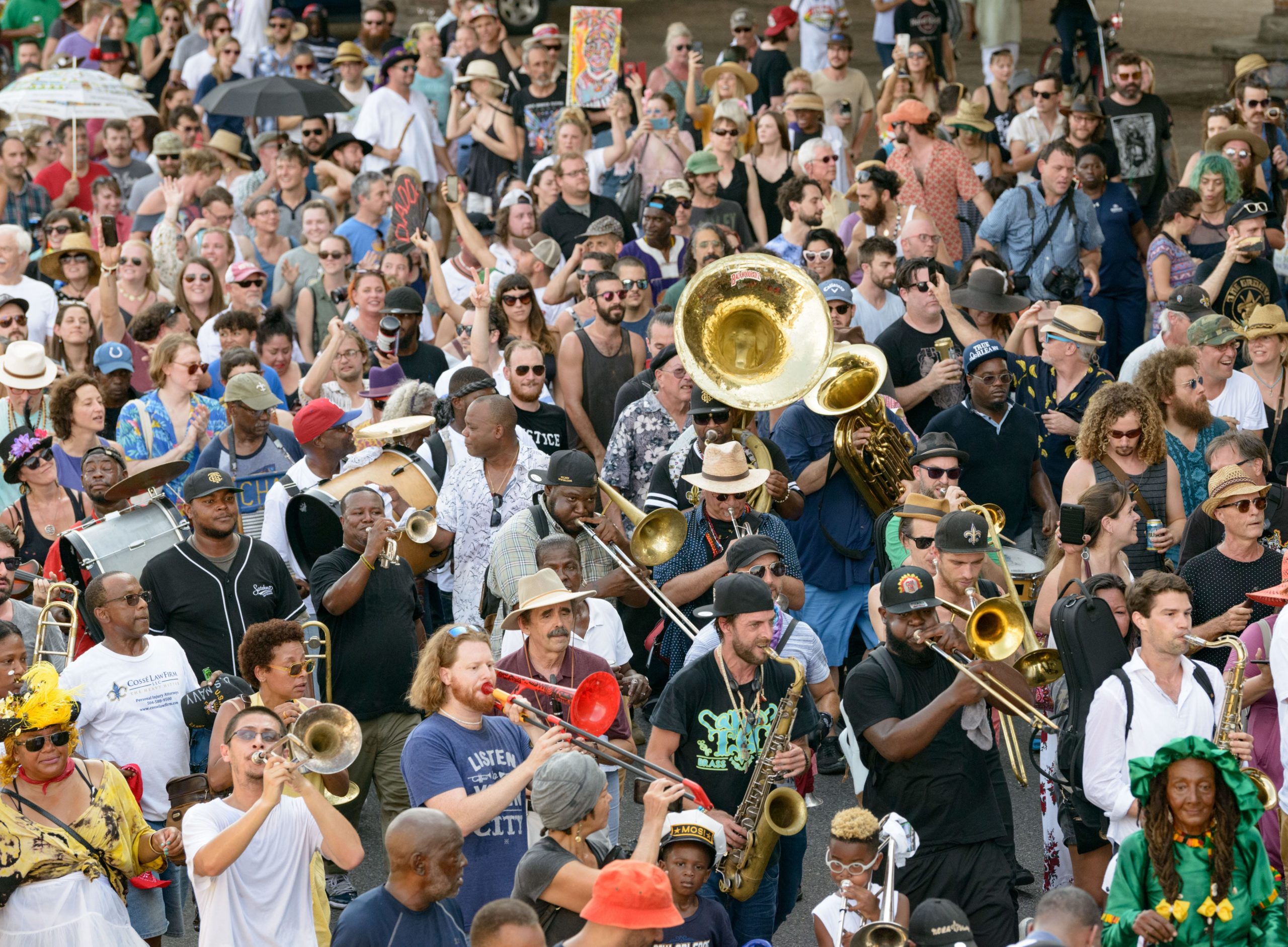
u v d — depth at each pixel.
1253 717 17.67
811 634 17.84
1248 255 29.09
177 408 24.56
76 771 15.15
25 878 14.66
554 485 19.05
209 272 30.17
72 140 39.19
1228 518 18.81
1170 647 15.85
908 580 15.89
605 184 37.12
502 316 26.98
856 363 22.22
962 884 15.86
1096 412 21.52
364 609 19.03
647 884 11.67
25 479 21.56
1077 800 16.61
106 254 29.28
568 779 13.38
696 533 20.05
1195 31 52.59
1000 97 41.94
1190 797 13.69
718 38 55.09
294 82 39.16
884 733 15.78
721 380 20.98
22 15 53.03
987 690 15.47
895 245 28.14
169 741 17.17
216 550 19.08
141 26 51.34
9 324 28.41
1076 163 32.19
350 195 37.94
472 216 35.91
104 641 17.39
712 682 16.34
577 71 38.72
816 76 41.88
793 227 32.31
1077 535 18.61
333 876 18.77
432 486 21.14
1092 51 43.62
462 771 14.94
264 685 16.70
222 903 14.34
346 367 26.05
